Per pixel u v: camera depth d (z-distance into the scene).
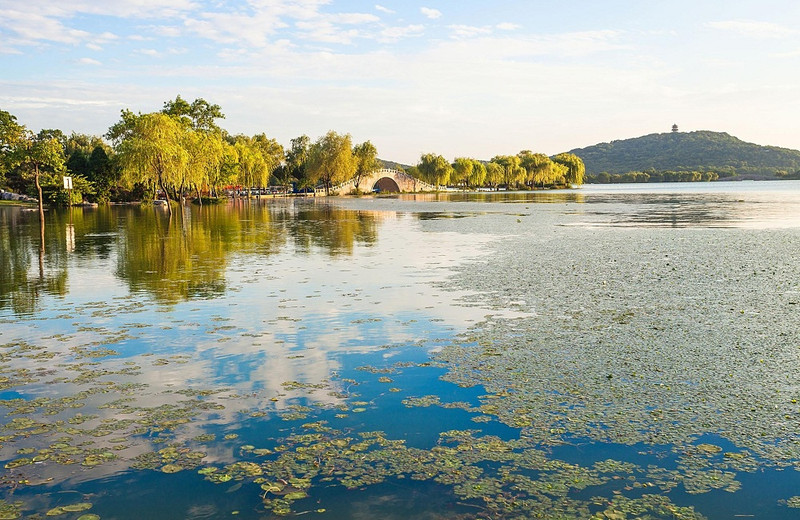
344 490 6.25
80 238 34.53
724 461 6.82
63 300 16.34
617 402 8.60
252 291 17.48
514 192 165.50
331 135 129.88
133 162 62.19
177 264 23.36
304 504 5.98
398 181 163.88
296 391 9.21
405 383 9.53
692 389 9.05
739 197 104.06
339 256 25.75
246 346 11.69
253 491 6.24
